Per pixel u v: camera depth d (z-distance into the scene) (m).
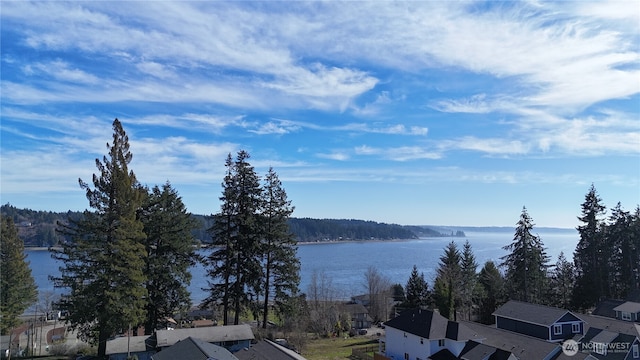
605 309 53.88
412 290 67.88
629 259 64.62
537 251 62.56
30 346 60.19
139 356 40.06
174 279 43.94
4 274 54.22
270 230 47.12
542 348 37.81
